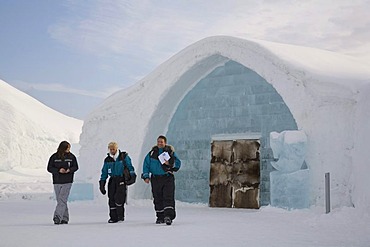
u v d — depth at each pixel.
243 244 7.76
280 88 15.62
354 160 13.27
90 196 19.81
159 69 19.16
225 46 17.38
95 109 20.80
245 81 17.91
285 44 17.62
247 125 17.70
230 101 18.28
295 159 14.42
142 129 19.22
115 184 11.53
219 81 18.67
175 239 8.31
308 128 14.69
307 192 14.27
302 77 15.11
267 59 16.12
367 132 12.69
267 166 17.03
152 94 19.20
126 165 11.50
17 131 47.84
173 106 19.84
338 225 10.55
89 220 12.17
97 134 20.42
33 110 54.94
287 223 11.16
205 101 19.03
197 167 19.08
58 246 7.50
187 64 18.41
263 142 17.20
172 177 10.92
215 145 18.22
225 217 12.84
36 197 23.72
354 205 12.97
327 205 12.76
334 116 14.19
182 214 14.03
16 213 14.48
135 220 12.02
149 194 19.58
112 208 11.50
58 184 11.15
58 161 11.18
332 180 13.92
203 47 18.00
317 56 17.17
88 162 20.38
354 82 14.17
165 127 20.00
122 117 19.94
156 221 11.05
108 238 8.44
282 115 16.81
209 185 18.34
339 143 13.98
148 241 8.05
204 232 9.34
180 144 19.70
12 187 29.66
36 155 48.12
